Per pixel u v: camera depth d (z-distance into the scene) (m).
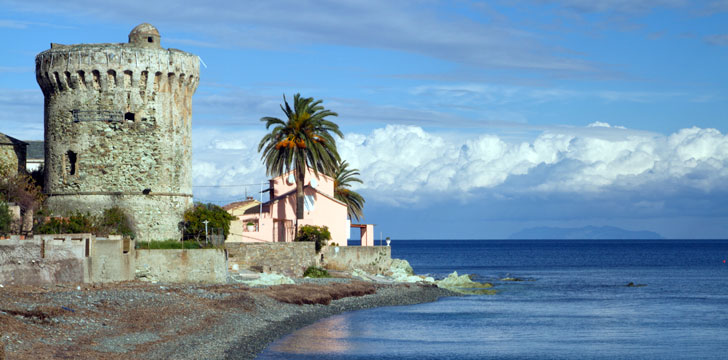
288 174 96.25
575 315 70.75
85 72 67.50
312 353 45.75
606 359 48.28
